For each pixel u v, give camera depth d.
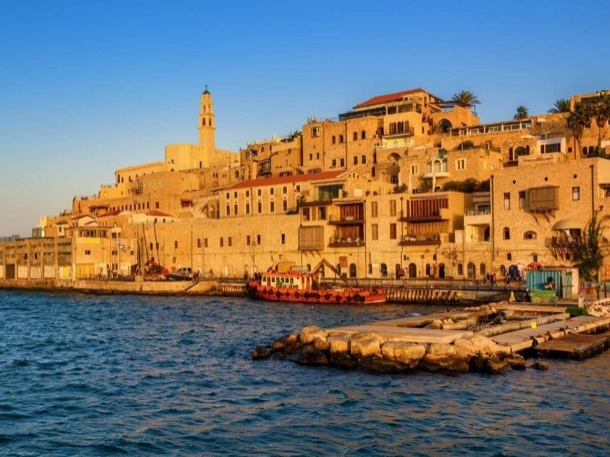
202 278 130.25
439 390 39.19
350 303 94.94
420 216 110.81
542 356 48.62
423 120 154.25
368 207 117.25
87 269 148.25
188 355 53.50
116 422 34.09
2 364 50.78
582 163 94.19
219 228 139.75
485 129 143.50
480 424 32.75
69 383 43.41
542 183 97.62
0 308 104.81
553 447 29.47
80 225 174.38
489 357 44.28
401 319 59.59
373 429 32.16
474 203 111.56
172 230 148.50
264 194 146.00
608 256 91.12
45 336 67.81
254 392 39.81
